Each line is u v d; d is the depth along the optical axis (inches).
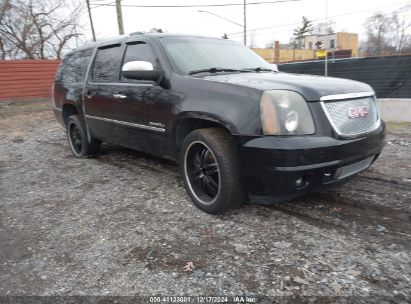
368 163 152.2
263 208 153.0
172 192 176.1
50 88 791.7
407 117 360.5
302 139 125.6
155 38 180.9
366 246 122.2
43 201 178.4
